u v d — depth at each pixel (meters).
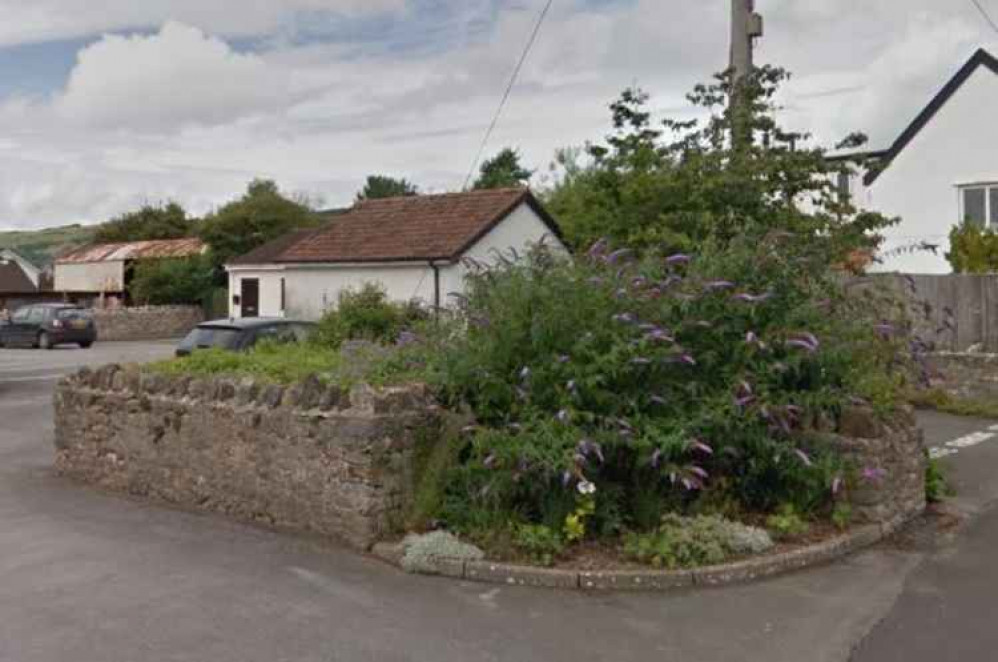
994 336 15.08
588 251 7.82
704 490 6.99
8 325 33.72
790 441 7.16
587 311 6.87
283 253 31.47
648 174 10.51
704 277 7.23
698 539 6.41
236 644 4.95
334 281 28.34
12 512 8.02
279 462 7.41
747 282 7.23
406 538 6.61
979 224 20.56
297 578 6.11
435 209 28.47
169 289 43.22
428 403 7.10
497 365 6.96
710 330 7.05
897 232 23.09
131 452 8.91
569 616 5.46
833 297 7.62
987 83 21.89
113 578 6.07
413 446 6.96
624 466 6.88
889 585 6.09
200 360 8.98
